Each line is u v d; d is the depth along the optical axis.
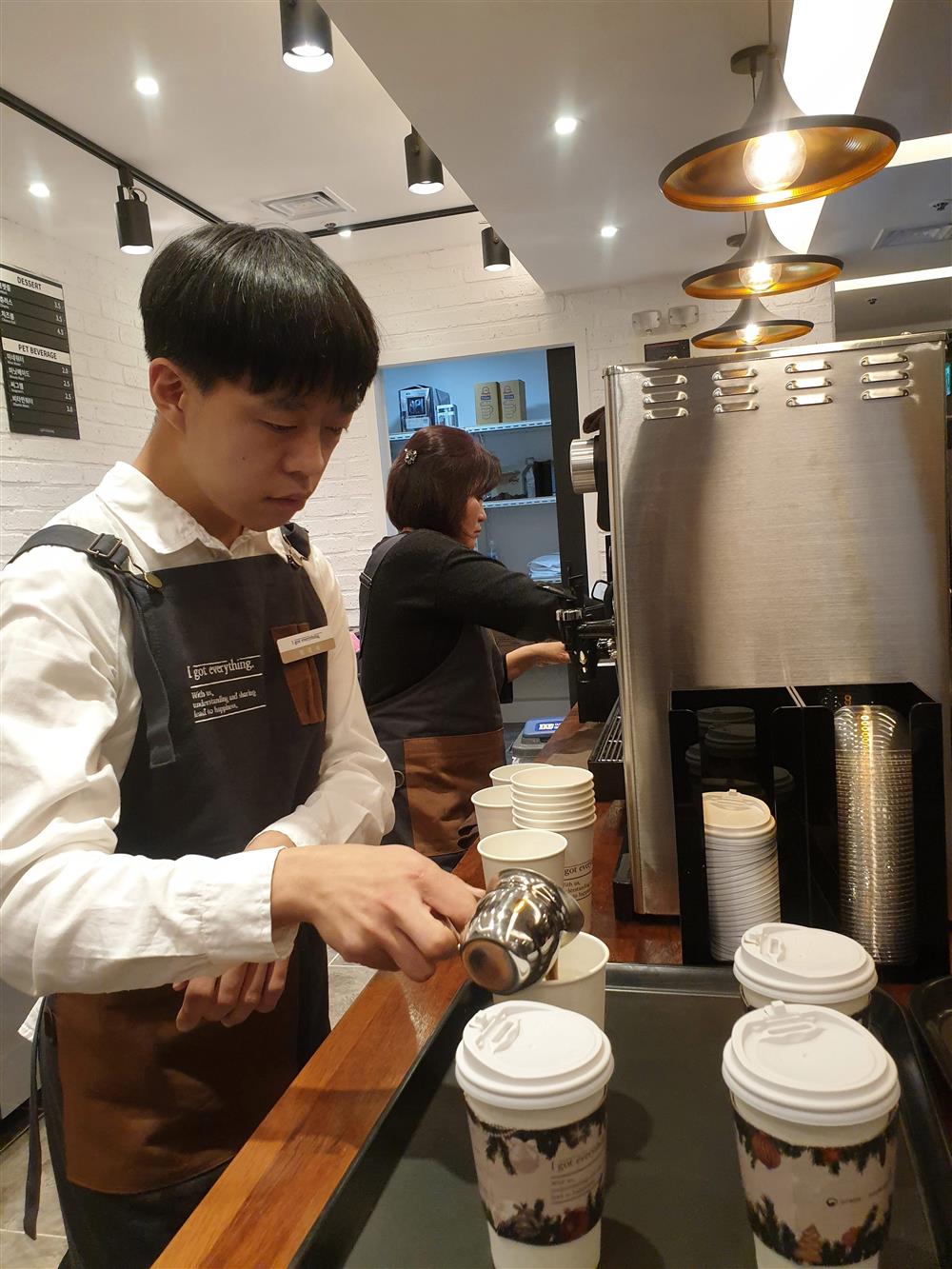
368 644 1.80
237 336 0.68
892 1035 0.69
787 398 0.87
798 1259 0.46
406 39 1.84
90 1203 0.85
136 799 0.83
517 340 4.14
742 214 2.96
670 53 1.92
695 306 3.84
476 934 0.55
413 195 3.39
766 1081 0.45
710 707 0.86
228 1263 0.53
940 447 0.85
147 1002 0.83
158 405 0.77
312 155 2.96
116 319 3.66
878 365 0.85
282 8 1.93
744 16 1.78
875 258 2.86
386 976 0.90
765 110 1.67
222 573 0.88
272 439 0.74
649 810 0.96
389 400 5.02
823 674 0.90
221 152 2.89
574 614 1.53
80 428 3.42
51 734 0.69
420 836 1.75
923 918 0.80
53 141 2.67
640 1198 0.56
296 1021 0.95
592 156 2.47
